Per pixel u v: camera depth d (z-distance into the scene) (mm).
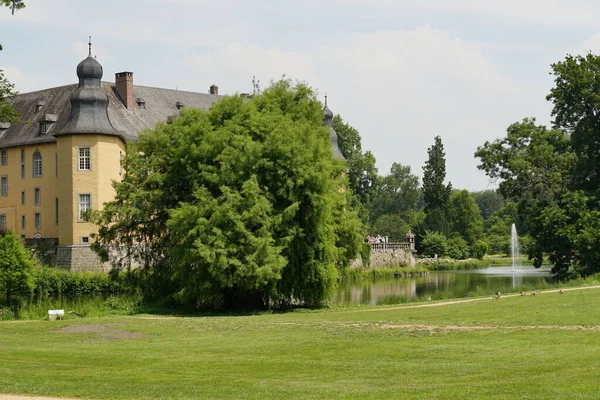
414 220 152875
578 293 35500
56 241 75562
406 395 16469
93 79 76000
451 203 143625
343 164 51188
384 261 103125
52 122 82500
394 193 175375
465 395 16141
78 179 74250
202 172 44750
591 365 18922
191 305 45062
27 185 83500
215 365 21719
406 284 75438
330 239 47281
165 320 35219
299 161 43344
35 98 87438
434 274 94500
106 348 25906
